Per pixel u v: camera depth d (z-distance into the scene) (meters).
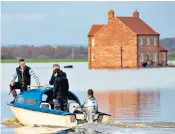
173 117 54.94
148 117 55.06
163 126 45.78
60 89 47.22
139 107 64.94
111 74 160.88
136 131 43.50
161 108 63.59
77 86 104.88
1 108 63.41
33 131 46.00
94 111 46.12
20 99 50.06
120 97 80.19
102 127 45.03
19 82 51.44
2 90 94.19
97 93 88.50
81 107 46.78
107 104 69.06
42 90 48.97
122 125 45.75
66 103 47.59
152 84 113.56
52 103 48.69
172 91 91.88
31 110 48.31
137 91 92.94
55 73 48.06
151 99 76.06
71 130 45.00
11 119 52.12
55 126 46.50
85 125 45.59
